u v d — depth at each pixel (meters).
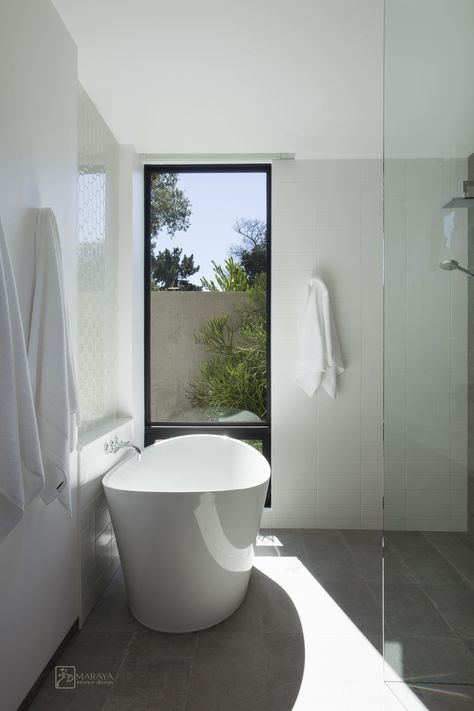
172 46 2.29
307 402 3.61
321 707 1.74
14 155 1.71
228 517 2.20
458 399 1.84
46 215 1.86
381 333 3.60
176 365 3.73
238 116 2.96
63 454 1.81
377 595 2.56
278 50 2.32
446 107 1.83
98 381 2.94
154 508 2.12
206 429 3.69
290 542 3.32
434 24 1.85
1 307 1.41
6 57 1.64
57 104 2.07
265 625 2.28
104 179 3.03
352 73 2.51
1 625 1.58
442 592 1.83
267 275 3.74
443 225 1.83
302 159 3.61
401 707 1.74
